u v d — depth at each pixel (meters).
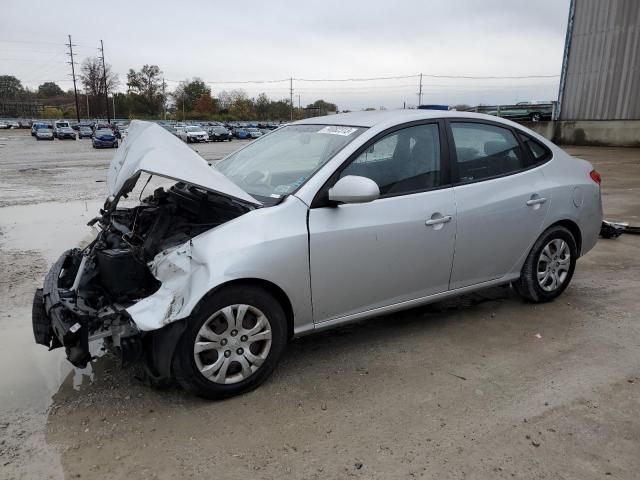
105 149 35.25
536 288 4.42
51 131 52.91
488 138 4.09
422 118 3.78
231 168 4.11
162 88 114.06
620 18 24.50
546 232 4.36
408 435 2.76
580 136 27.00
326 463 2.55
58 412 2.97
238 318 3.01
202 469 2.50
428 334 3.97
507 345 3.79
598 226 4.80
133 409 3.00
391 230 3.44
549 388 3.21
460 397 3.11
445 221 3.67
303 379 3.32
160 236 3.30
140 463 2.55
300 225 3.14
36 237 7.25
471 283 4.01
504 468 2.51
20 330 4.09
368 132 3.54
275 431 2.79
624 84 24.91
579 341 3.85
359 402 3.06
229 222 3.05
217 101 117.31
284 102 116.06
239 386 3.08
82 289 3.20
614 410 2.99
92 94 106.94
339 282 3.32
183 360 2.89
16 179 15.15
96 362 3.55
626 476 2.47
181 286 2.90
